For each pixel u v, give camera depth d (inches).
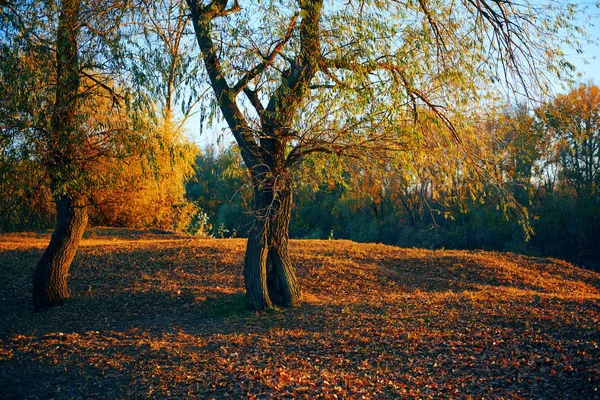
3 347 390.3
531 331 364.2
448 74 414.3
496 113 436.1
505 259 809.5
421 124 429.1
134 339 411.2
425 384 292.5
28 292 592.4
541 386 271.7
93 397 301.6
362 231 1900.8
